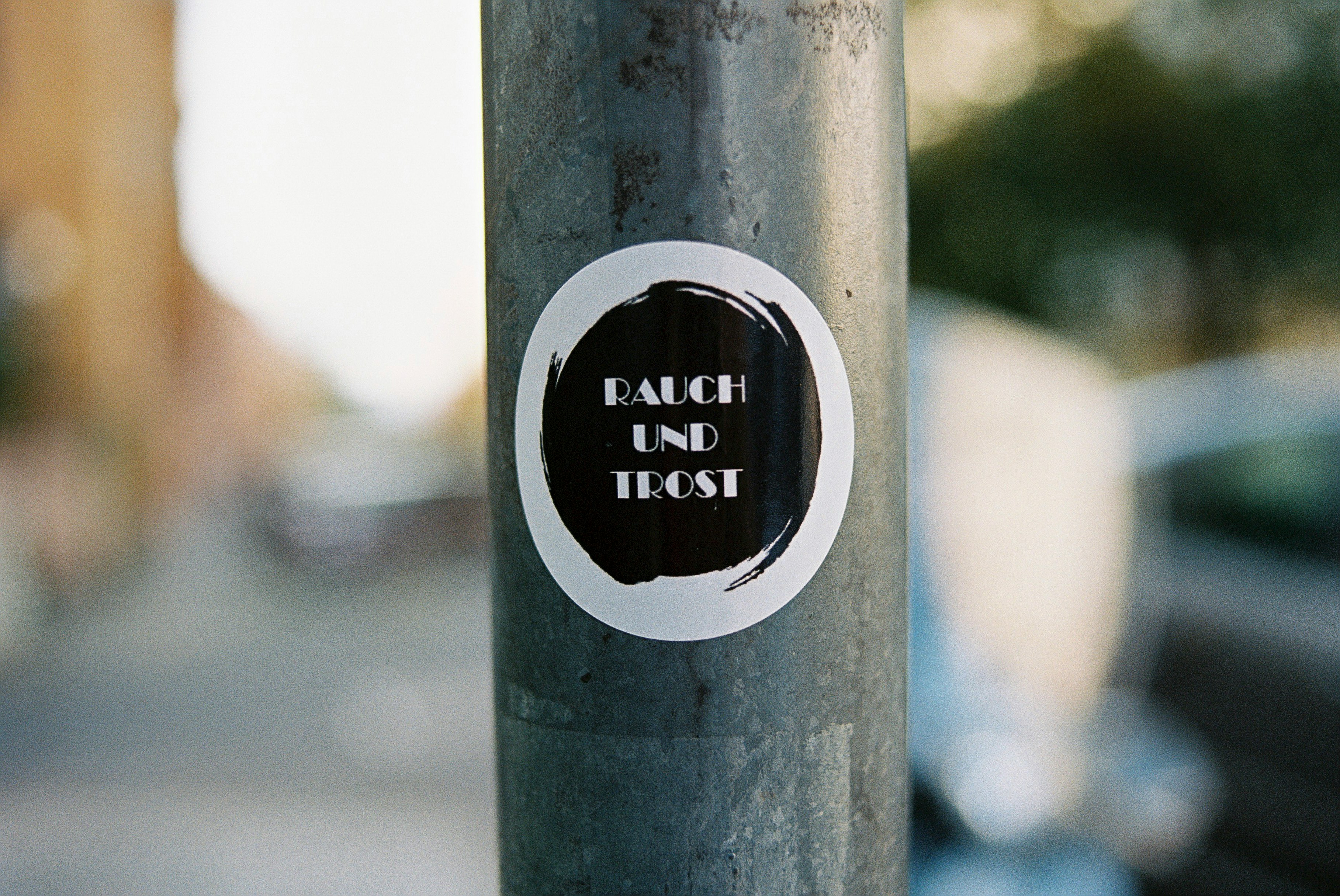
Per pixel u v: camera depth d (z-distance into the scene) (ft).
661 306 2.65
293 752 17.43
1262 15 25.44
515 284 2.84
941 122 29.04
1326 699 8.51
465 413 99.76
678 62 2.64
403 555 39.27
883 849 2.92
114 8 53.78
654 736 2.71
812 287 2.71
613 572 2.69
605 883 2.76
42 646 27.55
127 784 15.93
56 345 38.32
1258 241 26.86
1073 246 28.68
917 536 8.52
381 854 13.10
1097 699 8.45
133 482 48.16
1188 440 10.23
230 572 42.68
